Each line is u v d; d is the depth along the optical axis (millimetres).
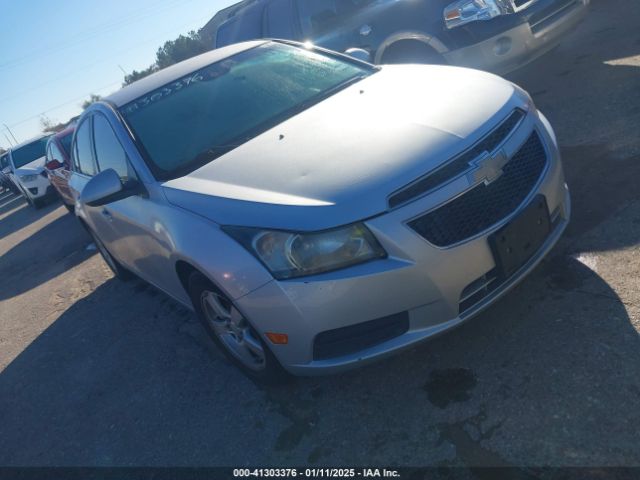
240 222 2332
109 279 5457
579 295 2609
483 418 2193
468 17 4809
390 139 2393
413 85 2969
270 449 2463
